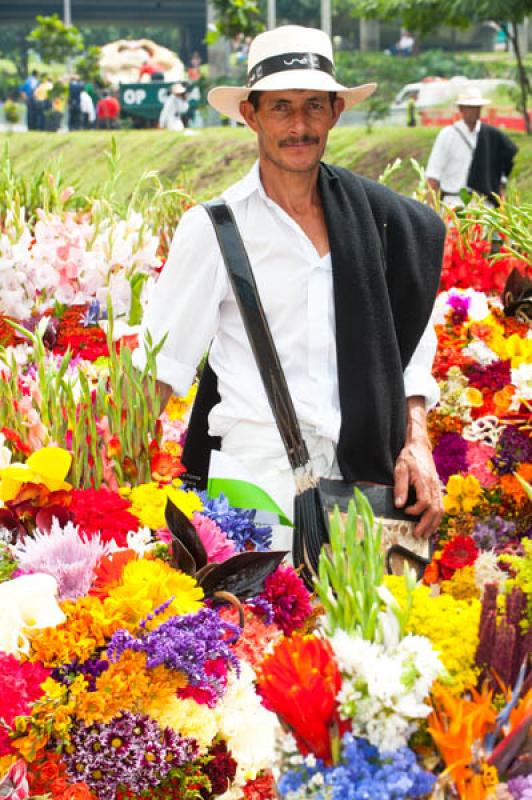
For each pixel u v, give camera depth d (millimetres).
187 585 2768
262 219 3508
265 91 3465
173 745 2555
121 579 2775
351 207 3557
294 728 2201
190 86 32219
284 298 3486
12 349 4559
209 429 3654
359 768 2133
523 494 4574
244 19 24000
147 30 59156
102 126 33969
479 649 2328
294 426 3449
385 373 3496
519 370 4652
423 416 3660
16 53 51938
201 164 24125
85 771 2541
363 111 25297
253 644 2814
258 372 3523
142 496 3117
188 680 2598
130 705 2549
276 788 2299
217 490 3279
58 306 5258
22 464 3184
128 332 4691
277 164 3477
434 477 3533
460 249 5492
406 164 21250
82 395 3412
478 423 4652
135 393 3387
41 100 35406
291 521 3451
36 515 3035
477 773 2160
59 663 2576
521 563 2475
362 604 2287
